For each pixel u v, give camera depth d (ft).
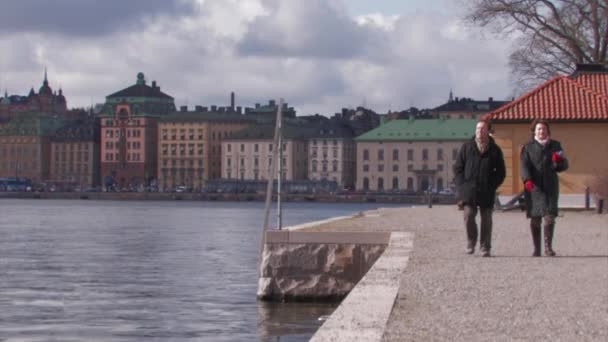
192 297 125.29
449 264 78.48
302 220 452.76
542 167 86.53
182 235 323.37
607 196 194.49
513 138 207.41
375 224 134.31
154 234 330.54
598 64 227.61
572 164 206.28
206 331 94.02
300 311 104.06
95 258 206.80
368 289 61.11
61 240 288.92
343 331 45.75
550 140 86.94
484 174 86.94
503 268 75.61
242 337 90.17
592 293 61.26
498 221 151.02
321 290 109.29
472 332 47.29
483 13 251.39
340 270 108.99
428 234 113.70
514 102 210.79
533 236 87.25
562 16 247.91
